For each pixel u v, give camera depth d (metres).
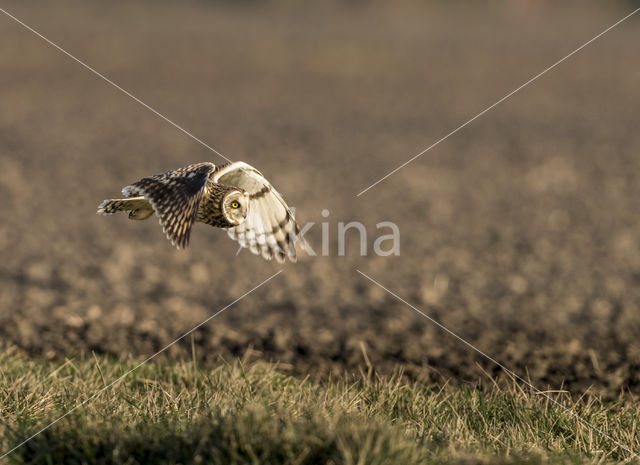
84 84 166.25
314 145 109.38
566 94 161.62
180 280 50.25
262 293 47.69
